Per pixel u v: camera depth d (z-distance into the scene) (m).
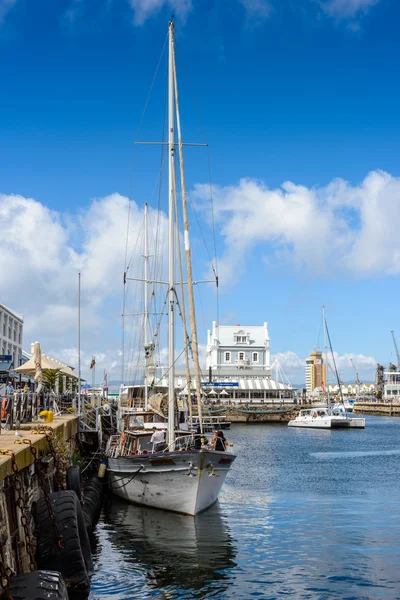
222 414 135.50
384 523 28.09
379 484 41.38
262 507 32.00
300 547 23.53
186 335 35.12
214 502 30.45
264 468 51.31
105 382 74.25
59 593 12.14
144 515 28.48
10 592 12.01
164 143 34.94
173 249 31.28
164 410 37.41
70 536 15.99
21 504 15.12
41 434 20.84
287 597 17.86
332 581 19.34
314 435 98.81
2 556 11.95
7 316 93.00
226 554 22.36
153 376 50.22
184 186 34.94
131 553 22.27
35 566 14.86
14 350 99.00
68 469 23.58
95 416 48.97
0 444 16.64
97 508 27.31
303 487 39.81
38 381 31.72
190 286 34.25
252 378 167.00
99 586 18.47
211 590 18.38
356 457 61.88
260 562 21.34
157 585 18.70
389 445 78.25
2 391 27.98
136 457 28.80
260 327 173.38
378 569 20.67
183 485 27.69
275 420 137.12
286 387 156.12
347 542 24.36
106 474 32.97
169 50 33.03
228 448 72.31
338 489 38.94
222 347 169.25
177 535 24.97
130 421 37.88
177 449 30.83
